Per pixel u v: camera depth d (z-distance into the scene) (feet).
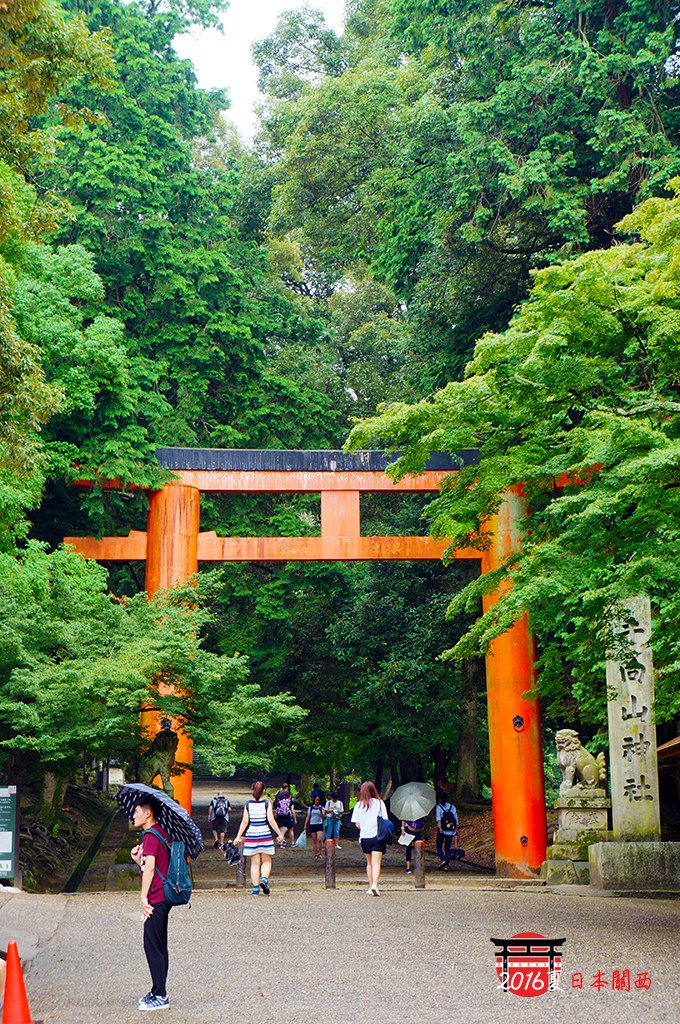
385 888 63.05
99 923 43.37
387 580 106.11
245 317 110.42
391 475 53.16
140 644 63.10
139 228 102.99
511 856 75.92
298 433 111.86
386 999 26.68
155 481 79.77
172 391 110.63
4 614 62.08
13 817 54.85
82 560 75.20
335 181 107.34
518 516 78.95
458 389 48.62
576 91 82.12
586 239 77.77
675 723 80.18
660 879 58.70
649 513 41.14
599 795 70.18
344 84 102.58
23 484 68.28
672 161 75.72
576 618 50.29
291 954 34.17
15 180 54.75
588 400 46.52
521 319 46.09
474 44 84.02
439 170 85.51
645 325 45.34
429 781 145.28
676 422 42.98
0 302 44.78
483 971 30.58
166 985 29.12
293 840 114.11
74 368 75.92
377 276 99.35
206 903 51.52
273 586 106.93
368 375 133.90
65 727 60.23
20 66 42.11
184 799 74.59
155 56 114.42
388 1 92.63
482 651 53.11
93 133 102.06
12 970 22.90
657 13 79.00
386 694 105.70
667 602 50.08
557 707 72.49
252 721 66.74
